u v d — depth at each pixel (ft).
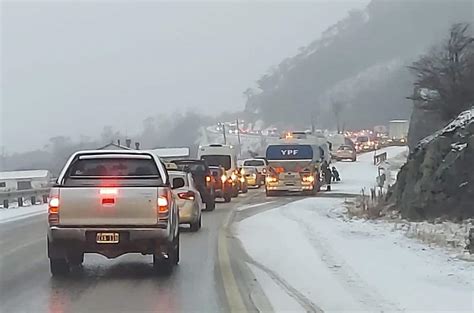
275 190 144.05
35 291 41.75
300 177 143.43
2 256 57.88
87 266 51.57
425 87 101.14
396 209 85.92
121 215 44.88
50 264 48.11
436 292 38.40
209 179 107.34
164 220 45.14
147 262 53.42
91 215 44.78
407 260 49.75
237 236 70.74
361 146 360.89
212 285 43.27
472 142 73.10
